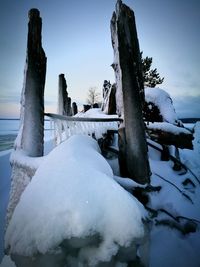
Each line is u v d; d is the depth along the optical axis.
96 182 1.81
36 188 1.91
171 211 3.87
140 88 4.57
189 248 3.25
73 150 2.59
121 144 4.02
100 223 1.54
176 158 6.72
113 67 4.42
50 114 3.89
